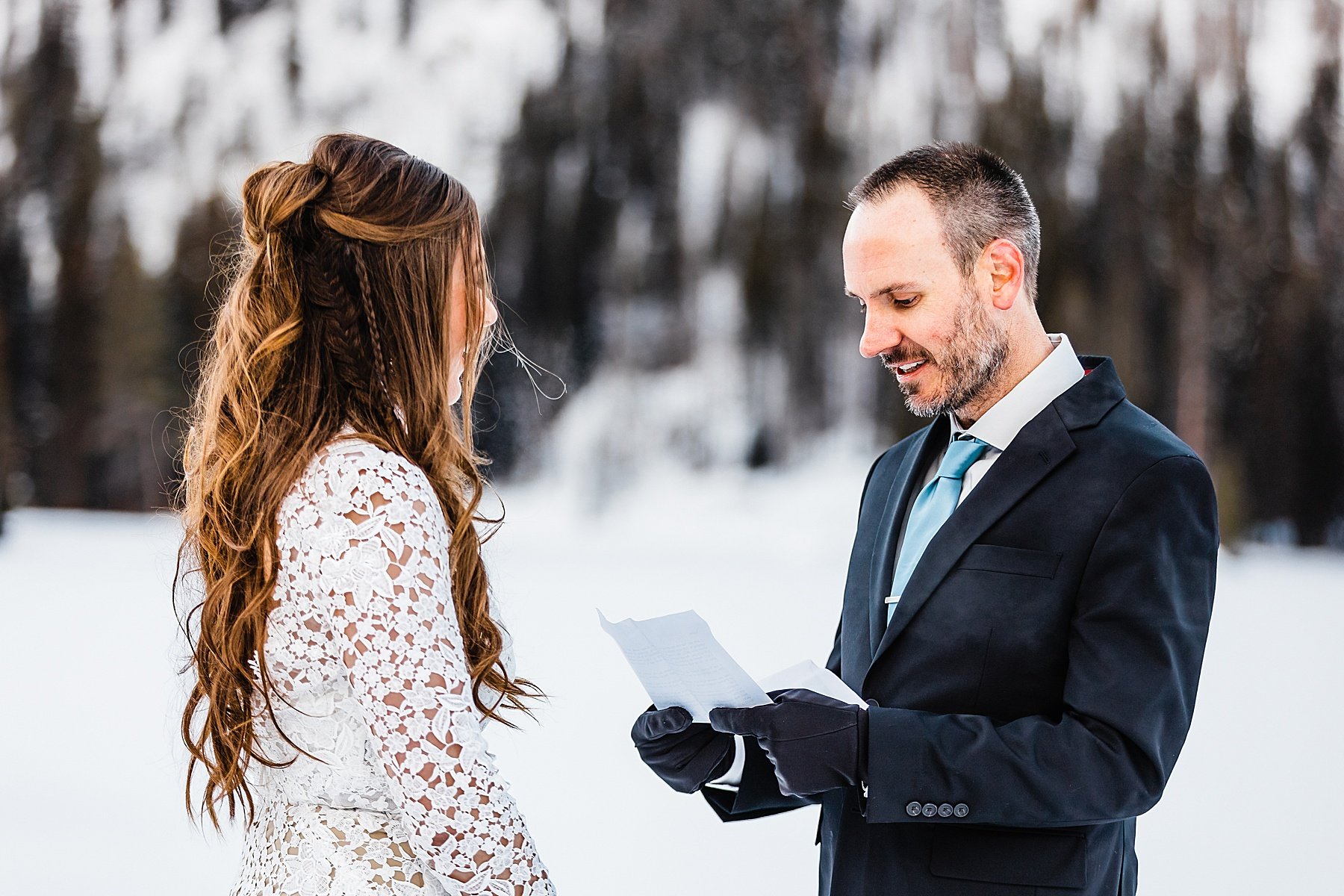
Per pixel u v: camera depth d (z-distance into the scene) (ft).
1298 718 21.81
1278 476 90.43
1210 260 99.50
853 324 103.35
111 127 116.06
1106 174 104.22
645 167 111.34
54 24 117.60
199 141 119.24
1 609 34.96
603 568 52.31
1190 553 5.10
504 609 32.96
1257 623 35.86
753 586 44.75
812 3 118.93
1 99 113.29
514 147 114.83
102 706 21.57
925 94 115.44
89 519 82.94
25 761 17.30
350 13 140.97
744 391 100.99
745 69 117.29
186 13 132.67
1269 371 93.86
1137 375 96.48
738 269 105.50
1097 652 4.93
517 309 106.22
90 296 98.17
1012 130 109.09
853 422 100.68
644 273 107.04
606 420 98.17
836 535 83.92
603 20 122.21
